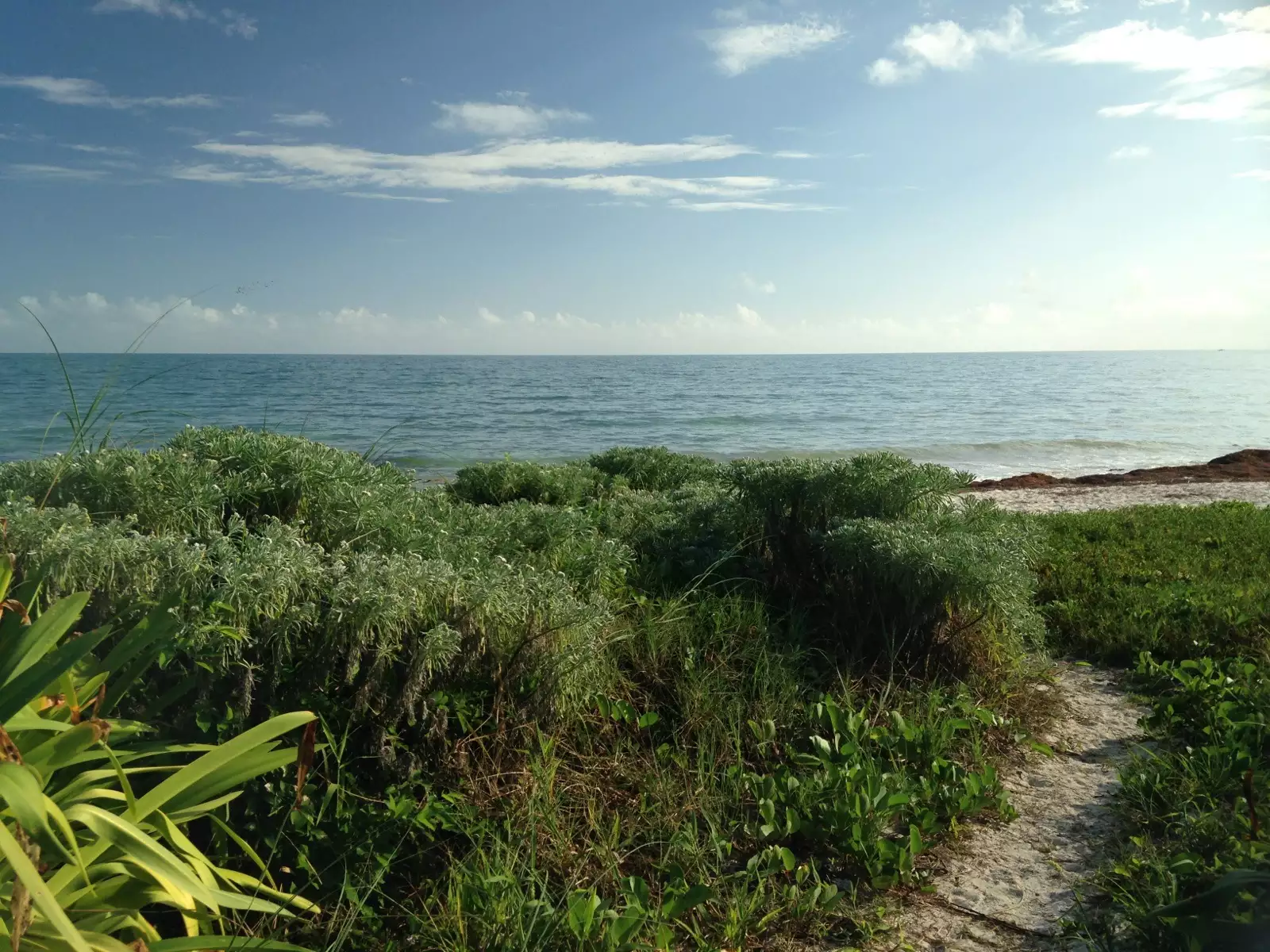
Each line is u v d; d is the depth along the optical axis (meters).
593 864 3.08
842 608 5.20
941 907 3.05
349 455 4.71
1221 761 3.77
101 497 3.72
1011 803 3.81
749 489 5.92
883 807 3.36
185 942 2.01
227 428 4.91
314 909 2.39
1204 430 37.03
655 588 5.47
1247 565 7.54
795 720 4.23
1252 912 2.63
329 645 3.02
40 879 1.53
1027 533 5.91
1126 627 5.92
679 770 3.73
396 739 3.16
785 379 97.88
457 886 2.76
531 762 3.34
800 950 2.80
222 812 2.71
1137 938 2.76
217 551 3.26
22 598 2.47
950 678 4.84
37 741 2.06
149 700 2.81
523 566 4.21
